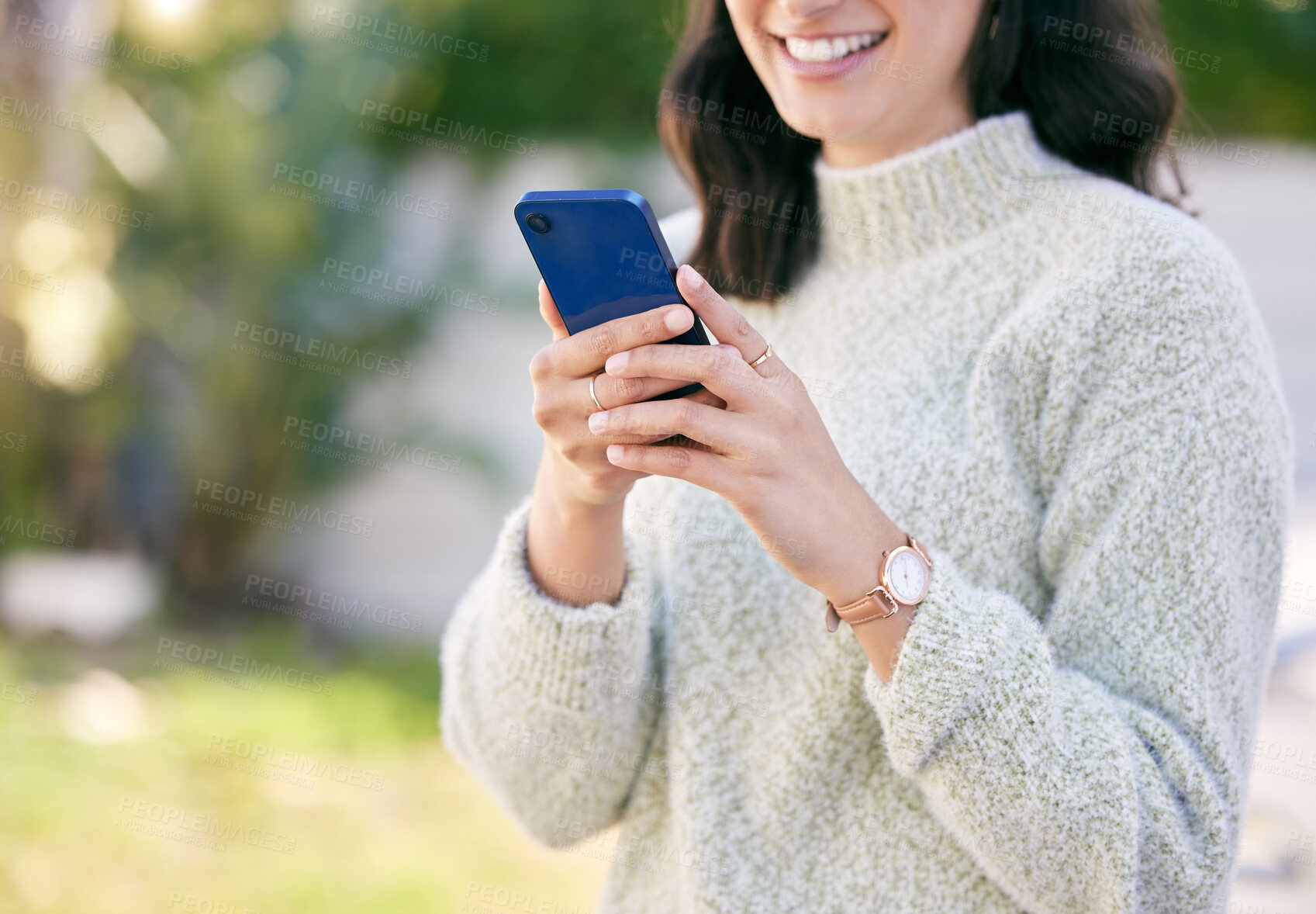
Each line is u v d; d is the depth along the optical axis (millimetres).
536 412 957
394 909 2920
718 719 1169
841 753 1107
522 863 3188
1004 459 1062
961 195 1167
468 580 5398
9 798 3201
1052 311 1055
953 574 971
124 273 4703
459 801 3535
